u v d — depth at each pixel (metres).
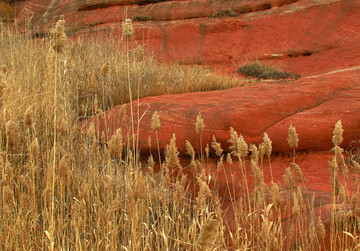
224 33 16.92
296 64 14.80
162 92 7.06
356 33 14.48
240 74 13.73
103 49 8.74
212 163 4.72
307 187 3.70
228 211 3.21
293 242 2.52
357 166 2.22
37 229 2.42
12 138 2.24
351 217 2.34
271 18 16.89
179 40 16.89
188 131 4.84
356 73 6.62
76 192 3.00
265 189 2.80
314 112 5.06
